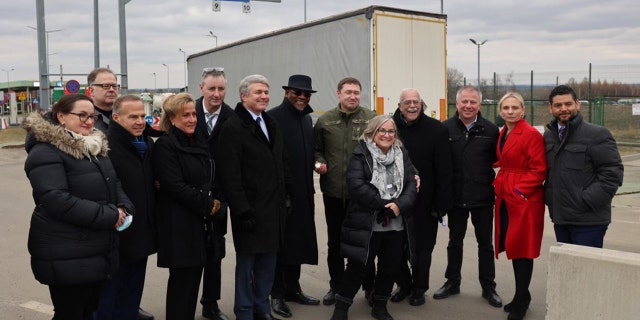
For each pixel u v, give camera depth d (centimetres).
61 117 331
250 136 424
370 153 444
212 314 467
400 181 444
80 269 324
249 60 1672
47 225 321
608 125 2519
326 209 514
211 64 1991
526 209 448
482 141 499
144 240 391
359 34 1193
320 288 561
